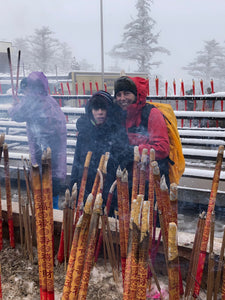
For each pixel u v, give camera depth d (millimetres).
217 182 938
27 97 2812
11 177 4055
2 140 1026
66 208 1334
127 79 1771
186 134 4160
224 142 4078
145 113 1820
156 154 1712
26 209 1470
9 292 1332
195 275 981
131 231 684
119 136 1855
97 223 725
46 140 2875
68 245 1405
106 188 1949
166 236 818
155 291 1266
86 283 736
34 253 1605
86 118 2025
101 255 1552
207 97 3842
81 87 15648
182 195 3326
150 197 995
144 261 643
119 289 1331
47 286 906
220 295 1230
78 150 2131
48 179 854
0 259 1559
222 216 3152
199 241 990
